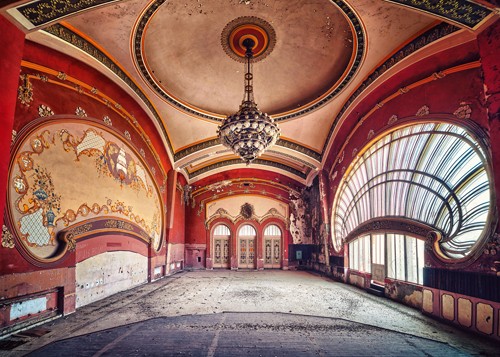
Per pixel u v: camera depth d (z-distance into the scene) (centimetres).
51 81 561
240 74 934
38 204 507
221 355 375
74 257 590
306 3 688
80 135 638
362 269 929
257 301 713
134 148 886
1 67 360
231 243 1625
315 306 660
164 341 426
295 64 891
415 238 661
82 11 382
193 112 1030
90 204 663
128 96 837
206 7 697
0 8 353
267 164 1523
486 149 465
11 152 456
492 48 403
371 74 788
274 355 377
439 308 548
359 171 940
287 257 1606
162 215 1174
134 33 662
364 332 473
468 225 511
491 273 441
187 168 1423
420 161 646
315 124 1107
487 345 419
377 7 584
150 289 881
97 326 496
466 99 515
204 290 874
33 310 490
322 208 1257
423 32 604
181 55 837
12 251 446
